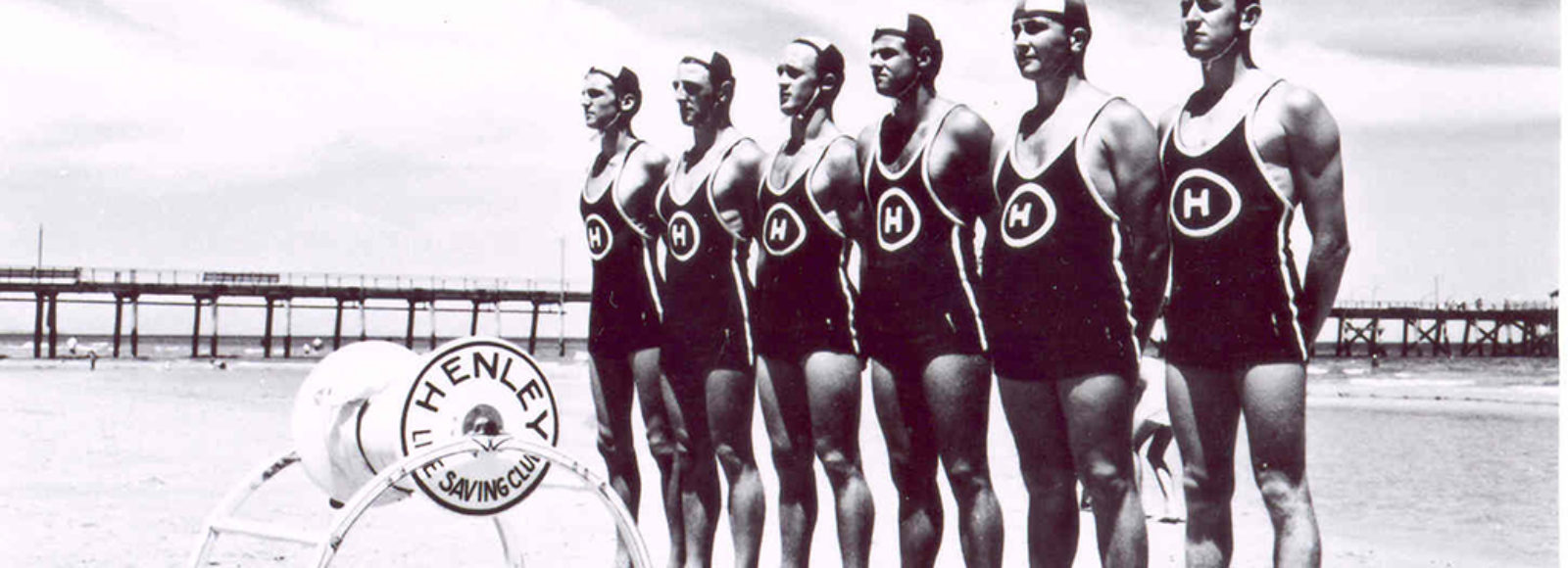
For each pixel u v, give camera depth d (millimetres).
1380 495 11984
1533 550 8711
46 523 9078
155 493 10977
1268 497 4152
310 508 9938
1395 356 63094
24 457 14070
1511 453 16719
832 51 5281
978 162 4812
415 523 9078
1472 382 43125
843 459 5250
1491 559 8320
